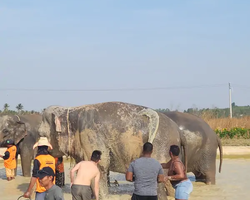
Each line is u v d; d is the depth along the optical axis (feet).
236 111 192.24
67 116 35.53
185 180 25.82
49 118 36.11
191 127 41.42
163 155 33.09
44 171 20.79
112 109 34.47
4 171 55.11
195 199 35.81
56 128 35.24
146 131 33.47
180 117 42.11
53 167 28.04
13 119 49.93
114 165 34.60
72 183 27.40
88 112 34.81
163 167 27.55
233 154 72.59
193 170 43.14
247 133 93.91
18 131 49.73
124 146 33.65
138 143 33.50
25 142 50.08
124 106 34.65
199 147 41.63
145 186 24.71
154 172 24.81
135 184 24.91
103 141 33.86
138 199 24.73
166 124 33.91
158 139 33.22
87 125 34.32
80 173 27.22
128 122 33.76
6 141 47.47
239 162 62.13
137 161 25.02
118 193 38.01
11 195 38.81
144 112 34.01
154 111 34.06
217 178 46.75
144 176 24.72
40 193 27.25
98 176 27.61
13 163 47.50
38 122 51.42
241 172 51.57
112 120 33.96
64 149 35.53
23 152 49.96
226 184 42.88
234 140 89.56
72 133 35.37
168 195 35.29
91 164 27.53
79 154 34.91
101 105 35.09
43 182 20.79
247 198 36.19
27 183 45.55
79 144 34.91
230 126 98.27
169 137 33.55
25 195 27.20
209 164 42.19
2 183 45.60
